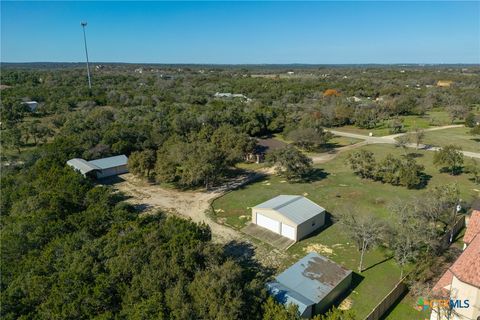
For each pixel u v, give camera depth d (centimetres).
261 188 4969
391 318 2389
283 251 3297
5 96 11056
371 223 3000
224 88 15038
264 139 7650
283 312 1948
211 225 3844
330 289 2497
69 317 1888
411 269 2897
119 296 2059
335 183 5088
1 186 4284
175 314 1845
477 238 2462
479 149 6725
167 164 4884
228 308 1900
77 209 3469
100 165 5559
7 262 2500
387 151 6775
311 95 13088
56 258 2450
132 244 2372
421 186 4872
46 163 4775
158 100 11300
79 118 8156
